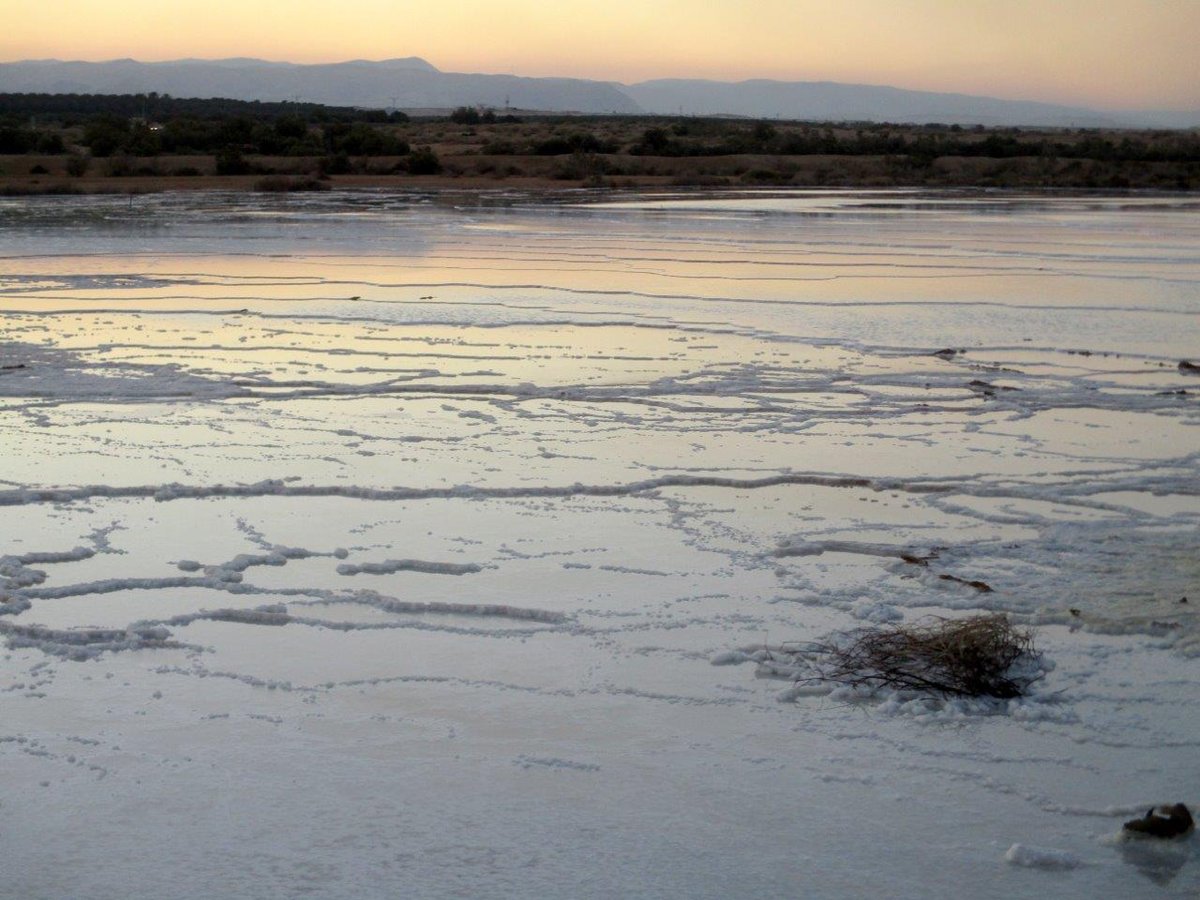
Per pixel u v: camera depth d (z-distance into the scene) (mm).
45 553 7949
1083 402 12664
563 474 9891
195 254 27250
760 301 20125
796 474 9867
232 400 12562
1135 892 4523
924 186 64375
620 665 6426
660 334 16891
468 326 17453
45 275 23031
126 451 10508
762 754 5512
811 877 4602
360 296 20516
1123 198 53312
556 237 32344
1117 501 9273
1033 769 5371
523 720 5840
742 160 75625
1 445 10672
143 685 6219
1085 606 7066
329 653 6590
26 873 4633
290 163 71250
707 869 4645
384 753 5527
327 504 9117
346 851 4766
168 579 7516
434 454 10500
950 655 6207
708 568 7816
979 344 16219
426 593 7395
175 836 4871
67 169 63062
